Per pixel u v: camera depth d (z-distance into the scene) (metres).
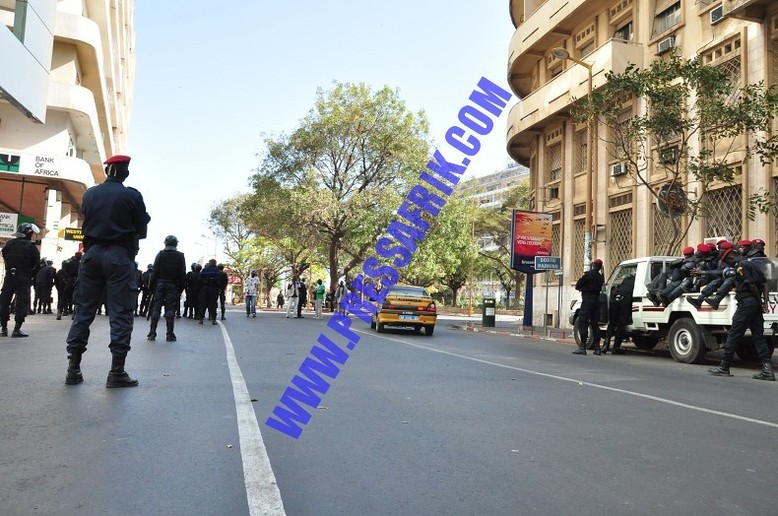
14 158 23.09
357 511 3.10
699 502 3.36
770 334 10.12
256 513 3.03
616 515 3.14
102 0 27.97
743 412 6.17
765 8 15.31
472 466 3.92
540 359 11.13
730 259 11.07
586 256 19.64
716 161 14.80
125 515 2.96
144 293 20.55
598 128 21.94
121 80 40.38
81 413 4.90
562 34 24.67
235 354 9.52
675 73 14.50
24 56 18.27
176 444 4.16
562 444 4.55
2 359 7.76
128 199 6.09
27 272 10.92
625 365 10.80
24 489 3.24
